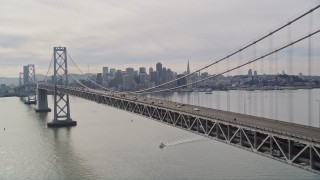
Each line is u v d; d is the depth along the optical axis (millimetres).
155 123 131375
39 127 134250
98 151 89250
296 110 119438
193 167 72875
